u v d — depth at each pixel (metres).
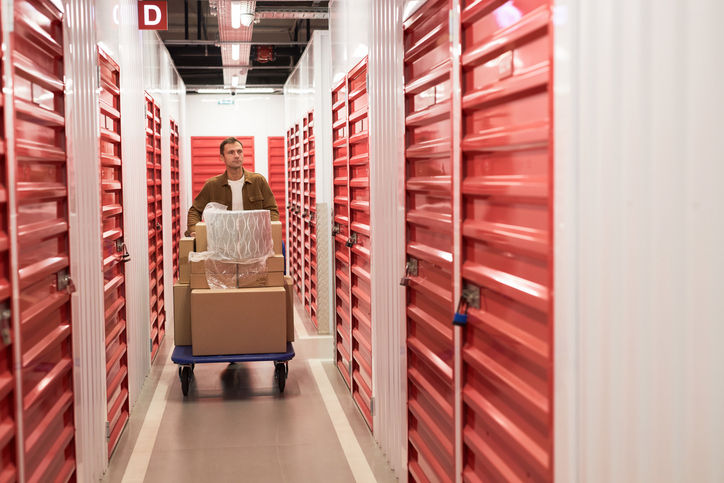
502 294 2.30
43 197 2.82
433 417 3.26
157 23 6.02
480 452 2.53
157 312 7.09
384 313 4.13
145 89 6.61
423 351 3.33
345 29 5.43
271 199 6.76
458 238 2.68
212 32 10.64
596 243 1.69
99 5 4.26
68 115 3.20
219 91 14.41
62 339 3.11
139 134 5.85
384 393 4.19
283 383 5.57
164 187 8.16
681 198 1.53
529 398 2.07
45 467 2.78
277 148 14.86
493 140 2.28
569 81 1.74
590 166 1.70
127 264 4.99
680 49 1.51
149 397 5.48
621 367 1.65
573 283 1.77
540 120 1.97
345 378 5.83
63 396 3.16
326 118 7.74
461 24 2.59
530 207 2.07
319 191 7.79
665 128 1.54
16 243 2.43
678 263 1.55
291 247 11.55
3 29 2.32
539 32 1.95
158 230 7.39
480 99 2.39
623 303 1.63
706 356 1.53
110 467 4.10
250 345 5.41
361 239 4.97
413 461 3.66
